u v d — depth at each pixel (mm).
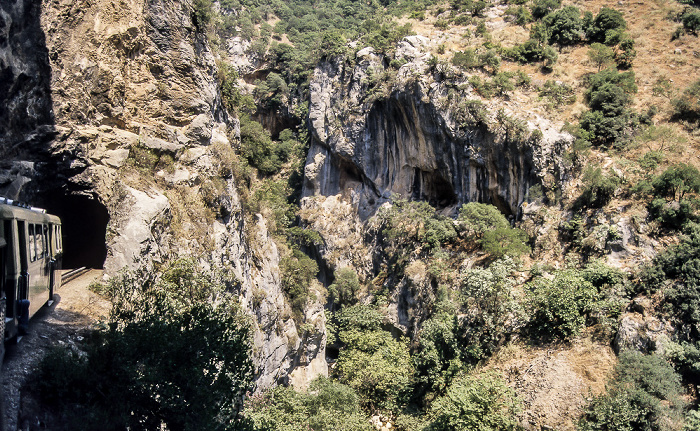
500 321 39031
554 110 52875
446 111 53656
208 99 29516
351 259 59969
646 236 40375
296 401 30422
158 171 24766
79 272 22203
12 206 14758
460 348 39219
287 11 104438
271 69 87000
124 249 19875
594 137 49625
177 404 13148
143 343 13617
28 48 21469
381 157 61531
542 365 35062
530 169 49219
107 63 24750
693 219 39594
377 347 46594
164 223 21953
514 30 65312
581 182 46625
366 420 36000
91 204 23406
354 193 63875
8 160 20406
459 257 48812
